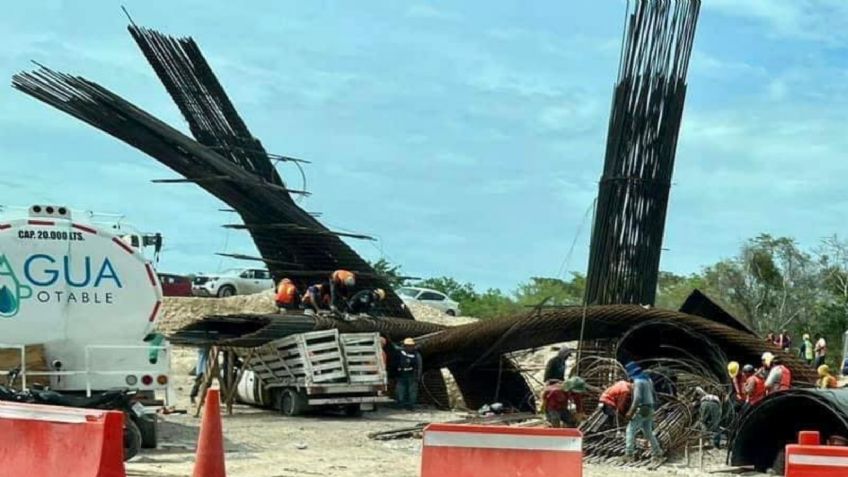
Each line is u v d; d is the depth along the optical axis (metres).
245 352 24.73
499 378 27.25
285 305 27.42
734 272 58.69
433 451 10.45
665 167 25.06
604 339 25.14
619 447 18.58
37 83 27.44
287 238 29.48
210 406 11.69
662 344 24.62
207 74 32.25
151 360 16.05
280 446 18.31
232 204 29.05
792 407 17.50
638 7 24.92
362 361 24.47
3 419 10.79
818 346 37.88
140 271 16.12
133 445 15.09
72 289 15.73
